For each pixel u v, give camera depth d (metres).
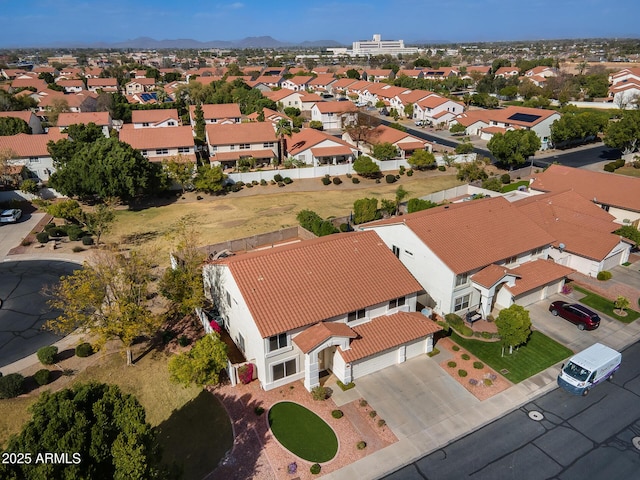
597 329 36.69
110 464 18.50
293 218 61.22
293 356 30.16
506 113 108.12
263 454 25.30
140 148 81.94
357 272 34.00
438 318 38.00
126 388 30.06
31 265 47.12
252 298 30.08
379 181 77.50
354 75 198.25
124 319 30.09
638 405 29.02
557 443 26.16
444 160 84.38
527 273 39.88
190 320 37.88
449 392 30.02
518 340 32.38
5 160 69.88
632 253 50.06
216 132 87.75
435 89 160.62
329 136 87.38
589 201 53.19
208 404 28.81
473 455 25.36
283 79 180.62
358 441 26.16
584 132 95.94
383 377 31.41
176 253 44.72
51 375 31.16
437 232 39.00
